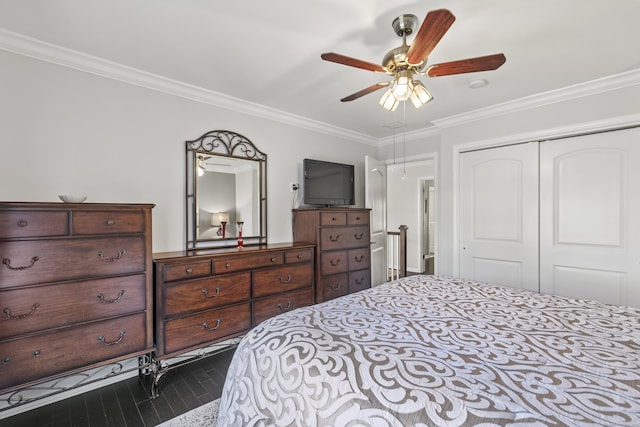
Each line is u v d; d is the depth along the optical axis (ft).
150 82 8.06
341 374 3.16
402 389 2.85
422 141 13.37
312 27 5.92
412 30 5.70
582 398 2.62
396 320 4.53
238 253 8.16
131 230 6.42
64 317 5.67
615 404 2.53
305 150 11.96
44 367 5.48
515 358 3.35
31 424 5.84
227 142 9.71
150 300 6.68
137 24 5.84
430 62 7.18
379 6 5.30
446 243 11.75
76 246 5.79
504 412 2.47
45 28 5.96
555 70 7.68
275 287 9.01
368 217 12.23
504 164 10.33
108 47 6.66
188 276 7.30
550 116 9.31
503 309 5.04
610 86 8.22
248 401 3.72
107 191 7.50
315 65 7.45
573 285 9.02
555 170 9.32
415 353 3.47
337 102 9.91
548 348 3.59
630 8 5.32
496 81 8.33
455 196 11.47
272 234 10.83
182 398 6.68
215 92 9.08
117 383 7.25
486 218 10.75
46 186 6.71
